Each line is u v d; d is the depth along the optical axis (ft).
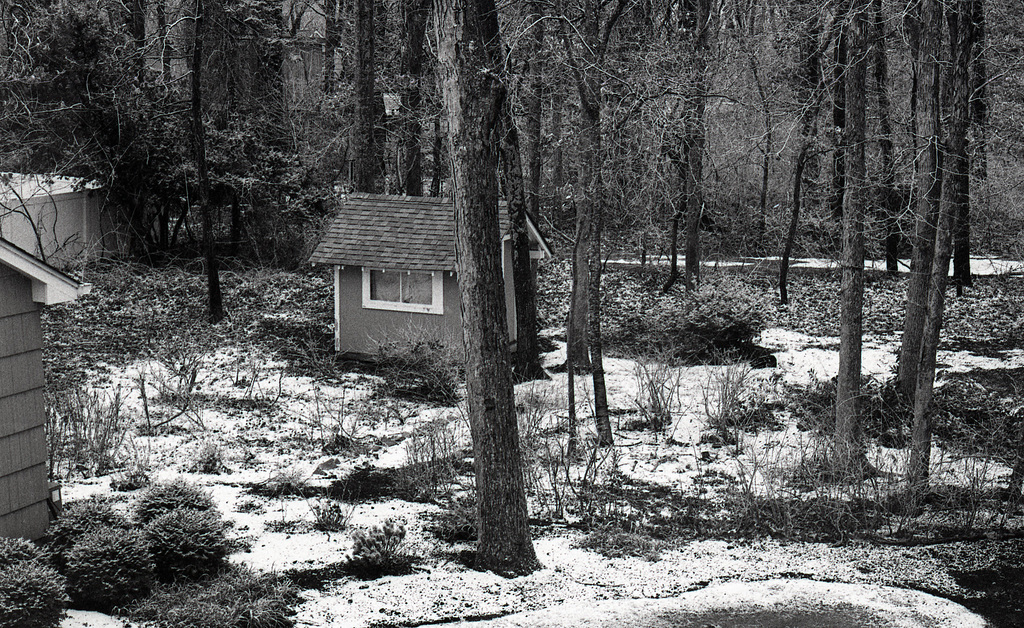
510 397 32.65
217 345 68.33
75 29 84.02
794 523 37.78
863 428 45.60
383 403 56.24
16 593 25.58
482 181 31.30
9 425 32.71
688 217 83.46
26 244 82.89
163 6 94.73
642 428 51.39
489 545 33.09
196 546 30.99
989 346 70.33
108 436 46.50
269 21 96.94
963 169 66.54
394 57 102.89
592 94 47.98
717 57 86.38
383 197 69.00
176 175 88.22
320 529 36.50
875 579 32.71
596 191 47.32
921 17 48.06
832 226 92.22
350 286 65.67
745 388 57.00
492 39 33.86
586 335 64.34
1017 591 31.65
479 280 31.63
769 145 88.12
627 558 34.35
